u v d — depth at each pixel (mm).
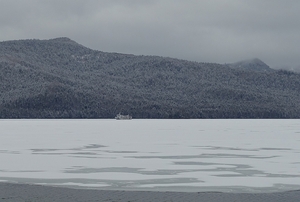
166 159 36031
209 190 23531
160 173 29016
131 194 22453
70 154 39531
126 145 48281
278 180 26438
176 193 22766
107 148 44875
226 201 21016
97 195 22203
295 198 21656
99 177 27484
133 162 34219
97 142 52375
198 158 36656
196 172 29422
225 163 33688
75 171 29828
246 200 21219
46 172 29422
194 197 21812
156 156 38062
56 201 20953
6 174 28578
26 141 53812
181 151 42094
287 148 44844
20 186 24547
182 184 25234
